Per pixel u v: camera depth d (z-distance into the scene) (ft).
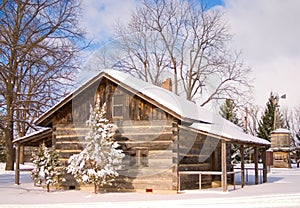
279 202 39.17
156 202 39.65
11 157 94.94
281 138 127.54
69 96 55.26
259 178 78.18
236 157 124.67
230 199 41.81
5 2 71.77
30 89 89.61
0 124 88.89
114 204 38.32
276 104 171.42
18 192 51.39
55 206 37.06
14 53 79.46
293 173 96.89
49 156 52.85
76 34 89.81
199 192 49.83
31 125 88.84
